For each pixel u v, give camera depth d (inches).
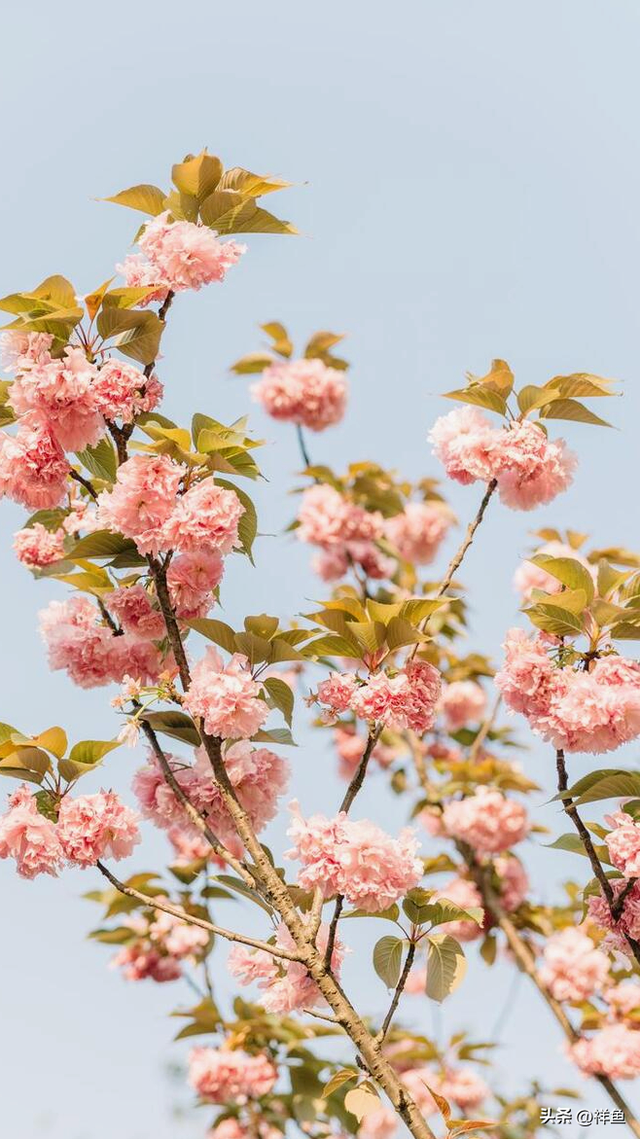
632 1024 115.1
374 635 91.0
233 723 88.7
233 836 92.0
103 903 119.3
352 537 138.2
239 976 90.7
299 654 90.7
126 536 89.4
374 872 87.3
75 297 91.1
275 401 137.4
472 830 123.1
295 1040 115.3
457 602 136.6
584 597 90.6
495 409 93.9
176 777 91.2
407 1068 119.3
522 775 124.3
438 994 91.2
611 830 91.5
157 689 89.7
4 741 90.4
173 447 90.0
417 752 131.8
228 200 92.7
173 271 91.4
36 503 90.7
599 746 90.0
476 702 135.1
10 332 90.1
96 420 89.7
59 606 94.2
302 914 90.7
